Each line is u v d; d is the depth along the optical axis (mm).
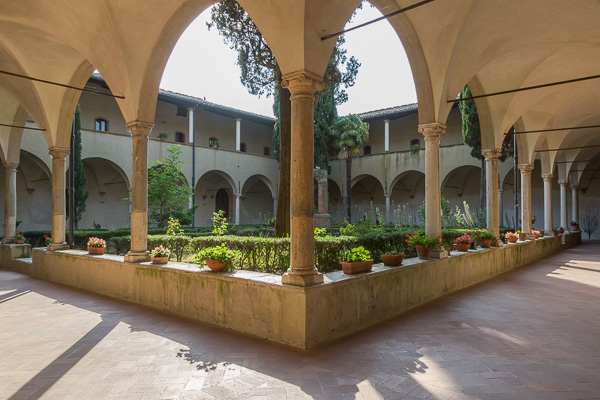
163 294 6473
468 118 17891
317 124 22438
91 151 17703
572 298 7262
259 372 3852
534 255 13594
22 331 5293
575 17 7395
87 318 5949
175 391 3449
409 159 23484
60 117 9930
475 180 24656
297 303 4586
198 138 25125
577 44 8406
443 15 6641
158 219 15383
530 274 10289
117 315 6117
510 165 20734
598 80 10609
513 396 3344
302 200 4855
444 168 22562
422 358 4211
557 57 9023
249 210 28562
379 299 5742
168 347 4609
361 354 4332
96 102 20641
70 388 3523
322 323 4738
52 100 9711
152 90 7281
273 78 12852
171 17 6531
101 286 7902
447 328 5324
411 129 26406
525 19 7305
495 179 10602
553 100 12125
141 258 7289
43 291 8156
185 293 6078
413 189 27016
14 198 12570
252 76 12898
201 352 4430
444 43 6969
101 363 4117
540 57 8953
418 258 7445
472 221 14773
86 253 8852
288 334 4676
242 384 3578
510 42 7863
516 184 14641
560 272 10656
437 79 7336
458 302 6871
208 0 6266
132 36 6840
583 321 5703
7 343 4793
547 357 4262
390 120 26188
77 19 7051
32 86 9328
